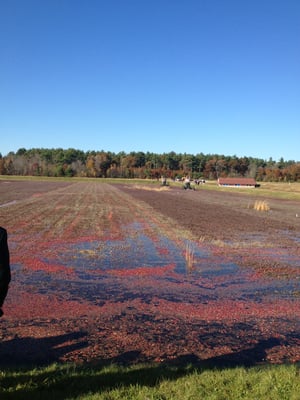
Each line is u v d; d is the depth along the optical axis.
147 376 4.80
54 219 22.16
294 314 7.83
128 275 10.45
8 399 4.11
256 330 6.96
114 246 14.66
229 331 6.89
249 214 29.28
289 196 54.78
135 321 7.22
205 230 19.81
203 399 4.15
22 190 52.53
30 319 7.09
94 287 9.24
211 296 8.85
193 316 7.57
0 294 4.14
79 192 52.41
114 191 58.47
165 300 8.48
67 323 6.98
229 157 175.62
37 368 5.12
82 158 166.25
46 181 100.88
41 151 178.12
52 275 10.16
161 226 20.83
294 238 18.14
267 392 4.35
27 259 11.88
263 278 10.53
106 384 4.56
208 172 158.75
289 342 6.48
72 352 5.83
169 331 6.80
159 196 48.44
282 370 5.04
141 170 150.88
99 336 6.47
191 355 5.89
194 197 48.94
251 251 14.49
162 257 12.91
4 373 4.81
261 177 149.75
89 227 19.62
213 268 11.58
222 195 56.28
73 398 4.16
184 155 177.25
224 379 4.68
